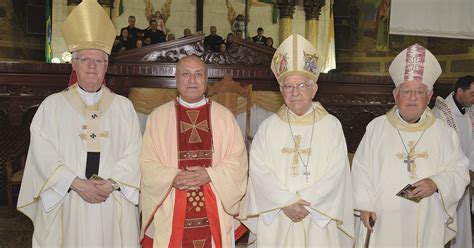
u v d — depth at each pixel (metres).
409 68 2.95
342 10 13.07
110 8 11.77
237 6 13.18
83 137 2.87
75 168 2.82
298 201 2.71
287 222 2.87
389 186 3.00
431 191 2.85
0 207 5.68
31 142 2.85
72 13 2.82
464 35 7.98
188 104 3.04
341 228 2.89
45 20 11.33
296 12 13.42
